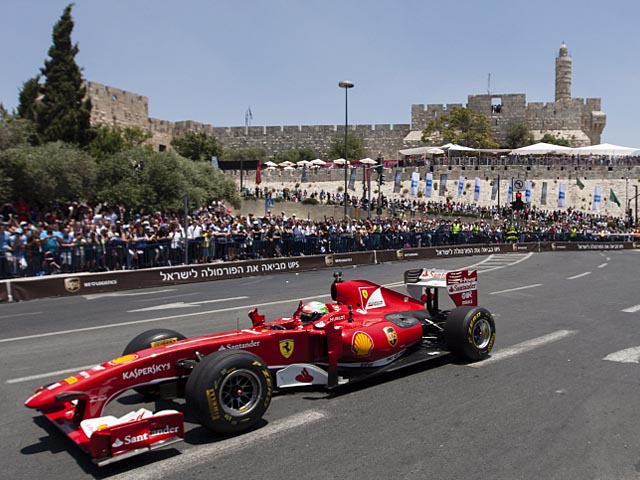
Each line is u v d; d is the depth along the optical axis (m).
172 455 5.05
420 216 48.56
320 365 6.78
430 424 5.73
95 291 16.38
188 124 71.62
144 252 18.67
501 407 6.21
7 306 14.12
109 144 42.44
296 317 7.02
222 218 24.89
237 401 5.51
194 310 12.80
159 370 5.46
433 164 60.25
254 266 20.81
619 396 6.57
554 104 79.44
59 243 16.69
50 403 4.82
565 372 7.57
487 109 80.25
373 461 4.88
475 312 7.98
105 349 9.10
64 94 34.44
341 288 7.88
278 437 5.42
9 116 26.09
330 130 81.31
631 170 57.22
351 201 47.97
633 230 48.16
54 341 9.82
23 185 23.20
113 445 4.62
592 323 10.98
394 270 22.58
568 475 4.62
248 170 61.91
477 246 34.09
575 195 57.22
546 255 33.50
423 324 8.16
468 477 4.59
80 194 25.81
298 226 24.47
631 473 4.65
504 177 58.16
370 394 6.67
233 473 4.69
